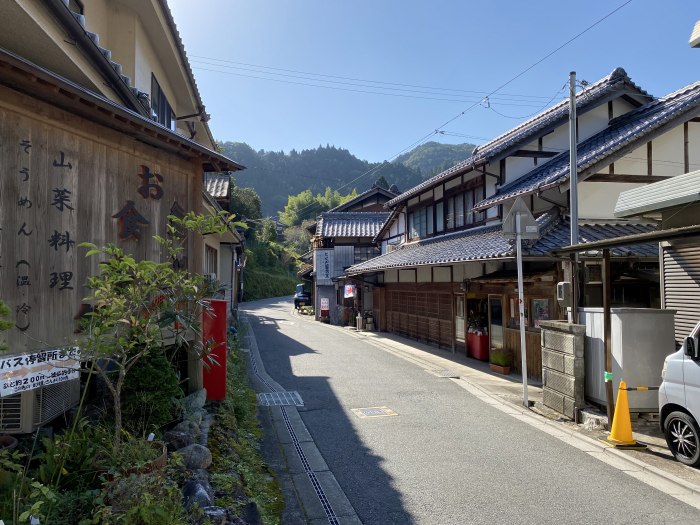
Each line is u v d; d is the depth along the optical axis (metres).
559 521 4.49
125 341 3.89
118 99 7.28
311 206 72.31
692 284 7.93
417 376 11.68
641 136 10.43
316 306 29.86
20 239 4.35
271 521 4.42
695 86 11.88
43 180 4.59
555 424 7.61
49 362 4.46
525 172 13.43
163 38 9.77
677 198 7.46
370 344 17.88
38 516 3.13
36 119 4.54
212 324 7.41
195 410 6.36
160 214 6.16
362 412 8.44
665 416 6.23
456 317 15.43
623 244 6.43
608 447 6.45
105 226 5.32
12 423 5.08
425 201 18.88
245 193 53.28
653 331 7.21
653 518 4.55
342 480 5.52
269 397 9.54
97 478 3.83
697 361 5.76
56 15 5.09
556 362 8.30
